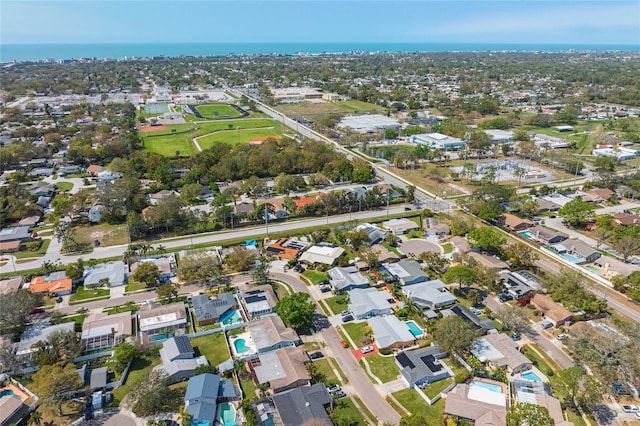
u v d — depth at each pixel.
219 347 90.81
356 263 124.19
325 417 70.44
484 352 86.56
